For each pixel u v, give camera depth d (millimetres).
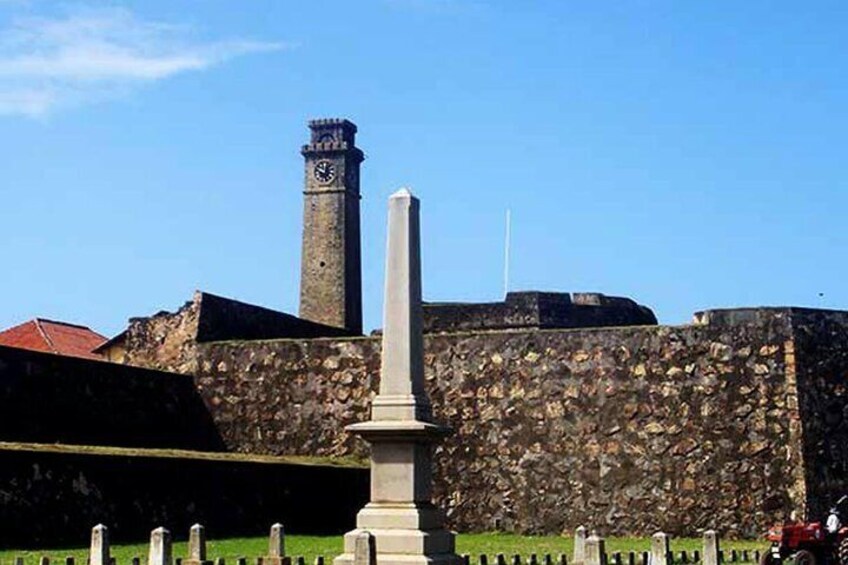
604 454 37438
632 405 37312
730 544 34344
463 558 22312
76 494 29359
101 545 22656
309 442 40938
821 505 35281
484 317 47906
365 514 20688
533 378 38562
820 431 35688
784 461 35531
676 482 36531
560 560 26922
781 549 27188
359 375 40719
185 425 41500
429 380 39719
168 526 31594
